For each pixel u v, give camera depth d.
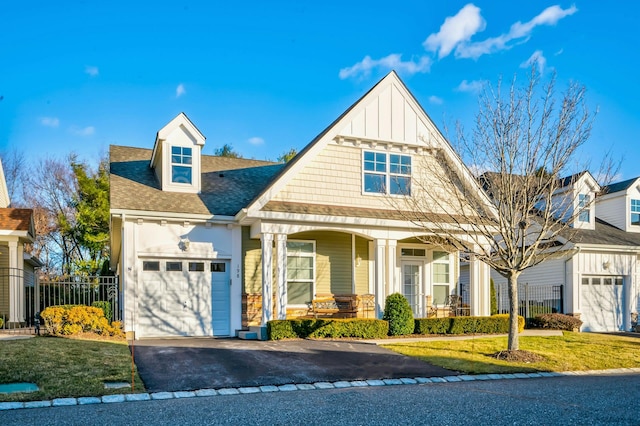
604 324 23.03
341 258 18.89
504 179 14.22
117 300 16.12
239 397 8.91
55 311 13.84
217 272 17.03
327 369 11.30
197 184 17.91
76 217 33.62
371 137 18.02
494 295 20.58
